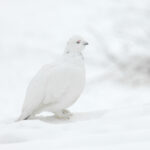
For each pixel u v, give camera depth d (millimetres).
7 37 25500
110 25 26125
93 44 23359
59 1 33188
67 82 7082
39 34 26156
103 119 5883
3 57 21781
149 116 5699
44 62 20953
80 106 14703
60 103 7152
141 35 22891
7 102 15445
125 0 28578
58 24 28000
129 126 5309
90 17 28547
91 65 20234
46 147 4691
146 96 15438
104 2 30953
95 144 4609
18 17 29984
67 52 7379
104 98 15625
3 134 5434
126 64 19188
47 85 7074
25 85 17609
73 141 4773
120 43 22500
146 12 25797
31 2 33531
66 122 6859
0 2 33625
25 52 22609
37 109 7195
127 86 17156
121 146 4383
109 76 18312
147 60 19094
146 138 4645
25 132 5461
